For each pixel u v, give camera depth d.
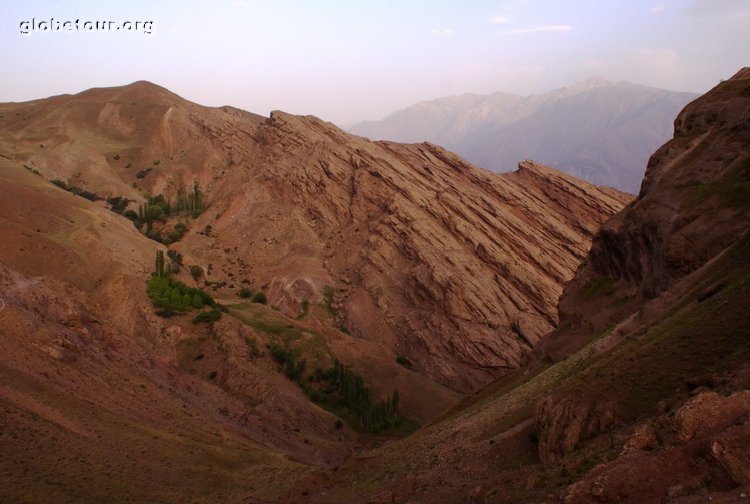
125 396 51.25
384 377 87.06
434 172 131.50
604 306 50.53
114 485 37.72
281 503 37.88
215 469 45.06
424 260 108.00
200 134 161.50
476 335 97.38
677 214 43.03
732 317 26.31
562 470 23.62
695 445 17.83
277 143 143.50
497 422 34.78
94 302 72.31
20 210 78.94
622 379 26.80
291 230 123.56
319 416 72.25
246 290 109.31
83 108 172.88
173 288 81.00
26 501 32.31
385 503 30.61
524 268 108.06
